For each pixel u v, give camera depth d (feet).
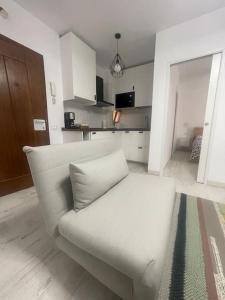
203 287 2.48
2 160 5.90
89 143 3.90
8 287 2.56
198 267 2.81
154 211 2.74
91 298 2.41
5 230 4.01
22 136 6.50
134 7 6.11
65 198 2.89
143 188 3.72
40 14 6.52
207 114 6.84
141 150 10.76
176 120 14.83
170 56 7.27
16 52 6.01
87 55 8.62
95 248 2.07
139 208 2.82
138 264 1.75
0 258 3.15
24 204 5.34
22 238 3.72
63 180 2.89
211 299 2.31
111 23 7.04
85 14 6.53
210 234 3.65
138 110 12.47
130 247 1.93
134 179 4.36
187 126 16.12
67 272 2.85
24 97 6.44
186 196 5.80
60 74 8.18
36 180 2.57
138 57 10.21
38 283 2.64
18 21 6.04
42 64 7.09
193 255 3.06
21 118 6.40
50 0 5.83
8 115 5.94
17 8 5.97
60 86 8.26
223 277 2.64
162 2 5.85
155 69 7.74
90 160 3.54
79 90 8.32
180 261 2.92
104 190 3.22
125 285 2.02
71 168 2.77
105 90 12.27
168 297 2.35
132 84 11.68
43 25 7.04
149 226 2.32
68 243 2.61
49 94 7.68
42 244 3.54
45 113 7.45
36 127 7.06
